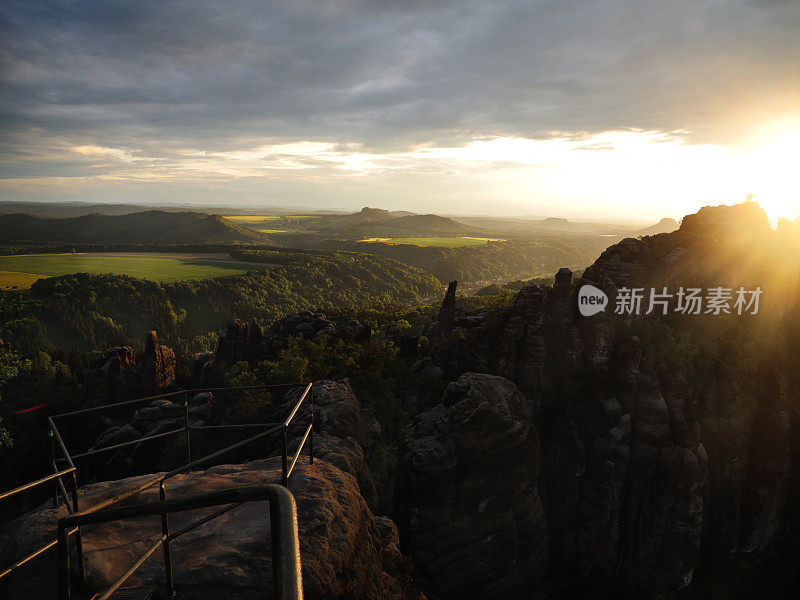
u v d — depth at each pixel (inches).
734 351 2827.3
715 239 3120.1
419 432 2082.9
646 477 2588.6
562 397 2721.5
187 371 3390.7
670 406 2632.9
